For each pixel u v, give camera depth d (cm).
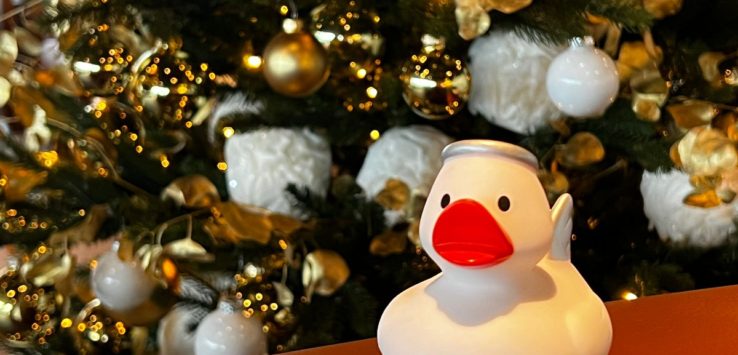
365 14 134
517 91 136
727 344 94
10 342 146
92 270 143
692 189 139
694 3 147
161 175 149
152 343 152
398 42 143
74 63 142
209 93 146
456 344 81
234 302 134
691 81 144
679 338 95
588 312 83
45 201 146
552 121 138
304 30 138
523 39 134
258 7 142
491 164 83
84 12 140
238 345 132
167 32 139
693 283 140
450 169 84
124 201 141
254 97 142
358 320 136
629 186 151
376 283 142
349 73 136
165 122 145
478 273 82
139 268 135
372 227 138
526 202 82
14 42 140
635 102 134
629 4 131
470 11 128
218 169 148
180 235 138
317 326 137
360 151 151
